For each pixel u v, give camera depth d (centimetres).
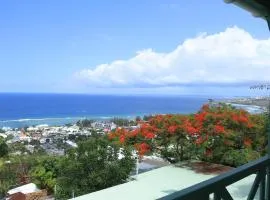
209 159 965
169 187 753
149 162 1055
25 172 1738
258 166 271
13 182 1647
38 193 1464
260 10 265
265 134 933
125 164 932
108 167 919
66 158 968
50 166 1542
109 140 994
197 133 936
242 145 949
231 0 250
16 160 1823
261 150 935
